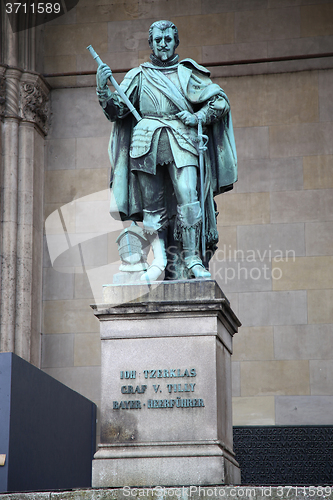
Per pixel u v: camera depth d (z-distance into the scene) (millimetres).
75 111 17344
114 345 8609
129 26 17531
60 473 12180
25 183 16406
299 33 16953
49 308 16453
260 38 17047
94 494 7398
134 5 17578
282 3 17109
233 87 16938
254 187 16484
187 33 17266
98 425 14914
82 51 17500
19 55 16688
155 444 8281
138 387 8461
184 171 9219
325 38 16859
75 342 16344
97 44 17531
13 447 10055
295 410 15391
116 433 8375
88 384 16156
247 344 15812
